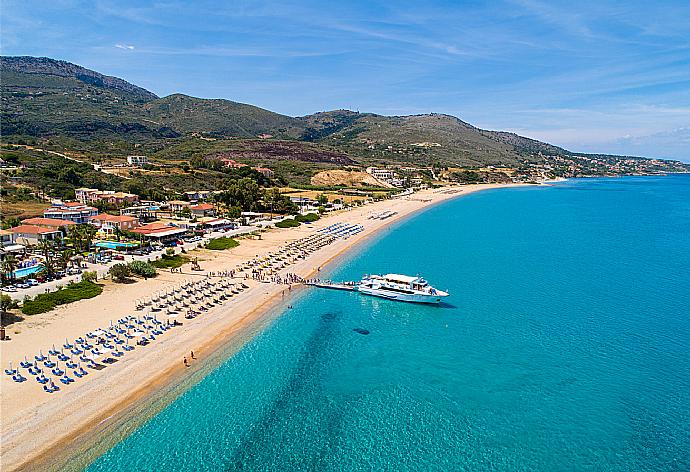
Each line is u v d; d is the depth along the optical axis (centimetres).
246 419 4006
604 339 5738
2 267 6869
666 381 4706
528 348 5494
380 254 10525
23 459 3325
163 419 3938
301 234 12438
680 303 7069
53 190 14612
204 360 4988
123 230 10619
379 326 6197
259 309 6656
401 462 3522
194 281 7644
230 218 13838
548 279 8450
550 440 3791
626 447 3709
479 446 3709
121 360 4797
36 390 4119
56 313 5856
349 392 4500
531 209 19862
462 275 8725
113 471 3309
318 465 3478
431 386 4622
